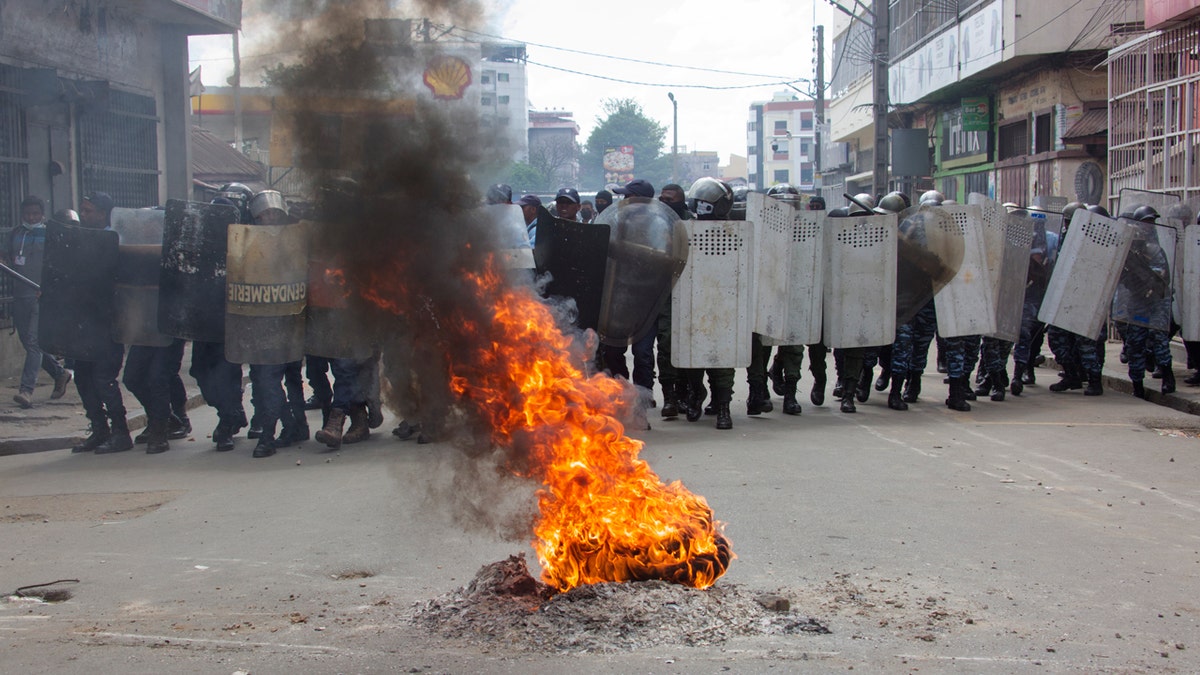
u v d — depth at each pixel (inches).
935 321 407.8
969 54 1007.6
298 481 283.1
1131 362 428.1
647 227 341.4
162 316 316.8
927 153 1212.5
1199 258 423.2
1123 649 153.0
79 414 395.9
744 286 357.1
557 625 155.3
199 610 174.4
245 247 310.0
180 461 316.8
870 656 148.0
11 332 488.1
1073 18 868.6
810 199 466.3
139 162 607.2
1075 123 898.1
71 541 223.3
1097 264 415.8
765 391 392.8
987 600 176.9
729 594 168.9
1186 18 587.2
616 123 3681.1
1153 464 298.4
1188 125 583.8
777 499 254.8
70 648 154.3
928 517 237.3
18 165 492.4
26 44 497.7
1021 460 304.2
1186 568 197.3
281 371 324.5
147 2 571.2
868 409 404.5
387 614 169.3
